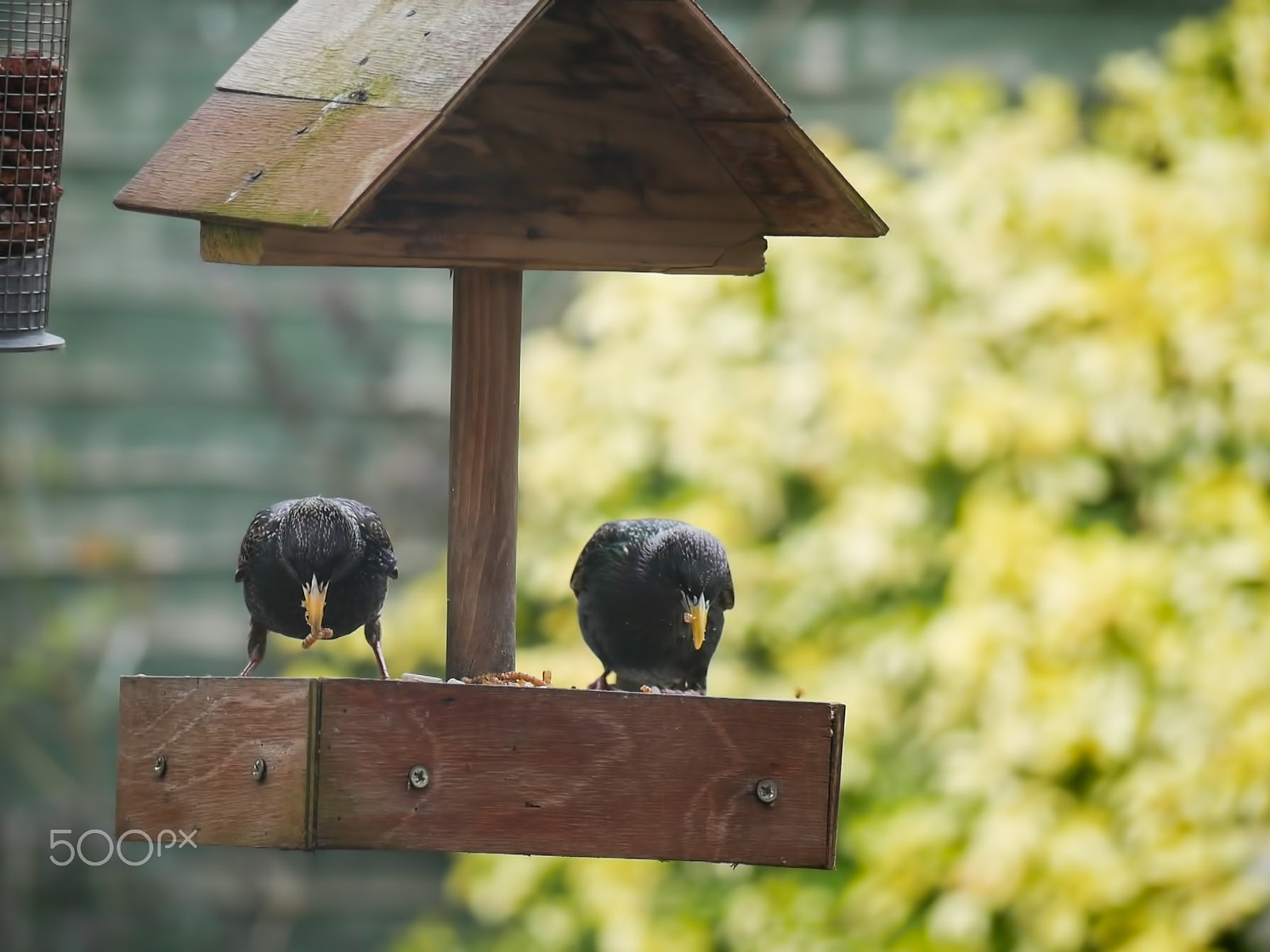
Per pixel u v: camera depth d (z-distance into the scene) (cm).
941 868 1119
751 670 1201
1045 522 1127
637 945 1192
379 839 550
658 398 1227
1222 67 1312
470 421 645
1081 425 1138
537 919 1247
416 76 568
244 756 553
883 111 1449
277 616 674
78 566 1430
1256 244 1172
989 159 1218
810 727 560
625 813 557
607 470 1226
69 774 1425
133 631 1432
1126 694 1079
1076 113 1384
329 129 571
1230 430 1144
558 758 556
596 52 608
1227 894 1048
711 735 558
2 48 800
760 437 1191
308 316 1462
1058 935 1060
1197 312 1125
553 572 1204
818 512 1213
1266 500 1132
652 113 616
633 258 621
